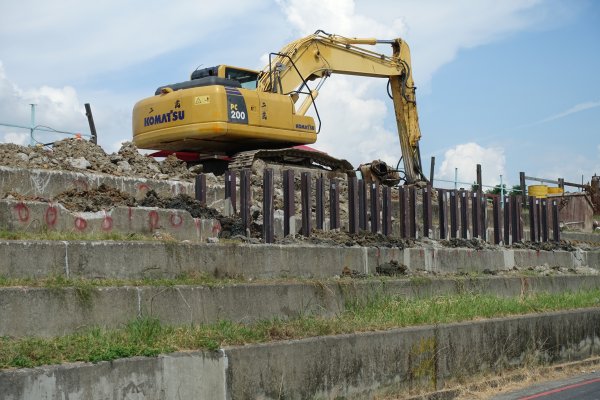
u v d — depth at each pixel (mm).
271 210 14125
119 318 9594
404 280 14180
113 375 7996
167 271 11141
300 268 13281
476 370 12672
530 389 12742
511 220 21016
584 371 14930
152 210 12312
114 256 10547
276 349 9539
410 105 25656
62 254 10031
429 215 18469
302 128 20938
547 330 14484
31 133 16562
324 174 21281
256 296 11305
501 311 14172
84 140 16672
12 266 9586
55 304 9055
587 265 22172
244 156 20031
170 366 8477
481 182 28453
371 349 10797
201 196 14711
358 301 12945
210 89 19250
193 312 10406
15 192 12930
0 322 8609
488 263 18328
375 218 16766
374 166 22672
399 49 25406
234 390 9047
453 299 14273
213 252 11797
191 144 20453
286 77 22125
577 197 30641
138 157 17062
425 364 11656
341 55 23703
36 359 7801
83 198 12828
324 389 10094
